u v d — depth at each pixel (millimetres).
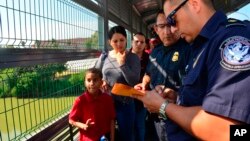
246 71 964
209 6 1242
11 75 1889
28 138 2053
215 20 1216
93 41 3930
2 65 1782
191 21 1260
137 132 3486
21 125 1987
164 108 1273
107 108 2764
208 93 1070
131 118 3199
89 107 2688
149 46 4992
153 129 3115
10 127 1847
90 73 2674
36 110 2230
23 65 2025
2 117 1791
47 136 2391
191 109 1170
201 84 1203
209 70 1098
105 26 4391
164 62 2557
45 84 2410
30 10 2125
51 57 2479
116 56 3137
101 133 2723
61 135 2793
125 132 3195
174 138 1515
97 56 4023
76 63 3160
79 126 2625
